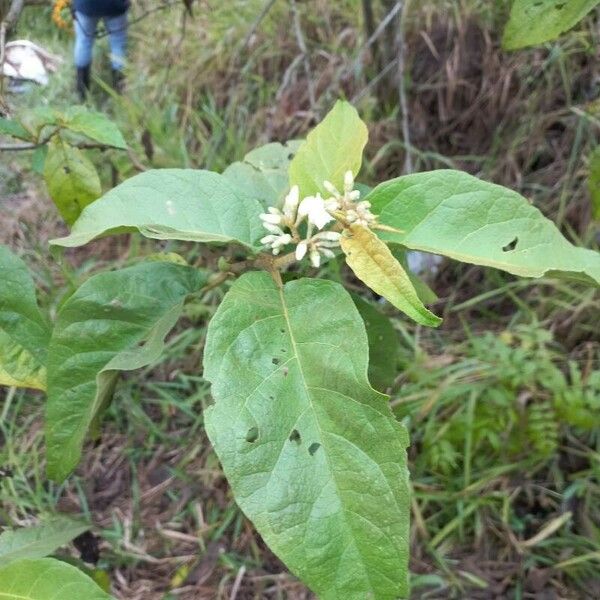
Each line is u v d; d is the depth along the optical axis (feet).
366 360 1.08
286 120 4.58
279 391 1.08
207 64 5.25
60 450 1.42
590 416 3.06
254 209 1.37
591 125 3.76
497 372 3.20
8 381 1.48
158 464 3.56
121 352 1.44
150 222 1.31
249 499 1.01
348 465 1.03
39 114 2.10
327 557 0.99
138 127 4.52
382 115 4.45
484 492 3.10
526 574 2.88
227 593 2.99
